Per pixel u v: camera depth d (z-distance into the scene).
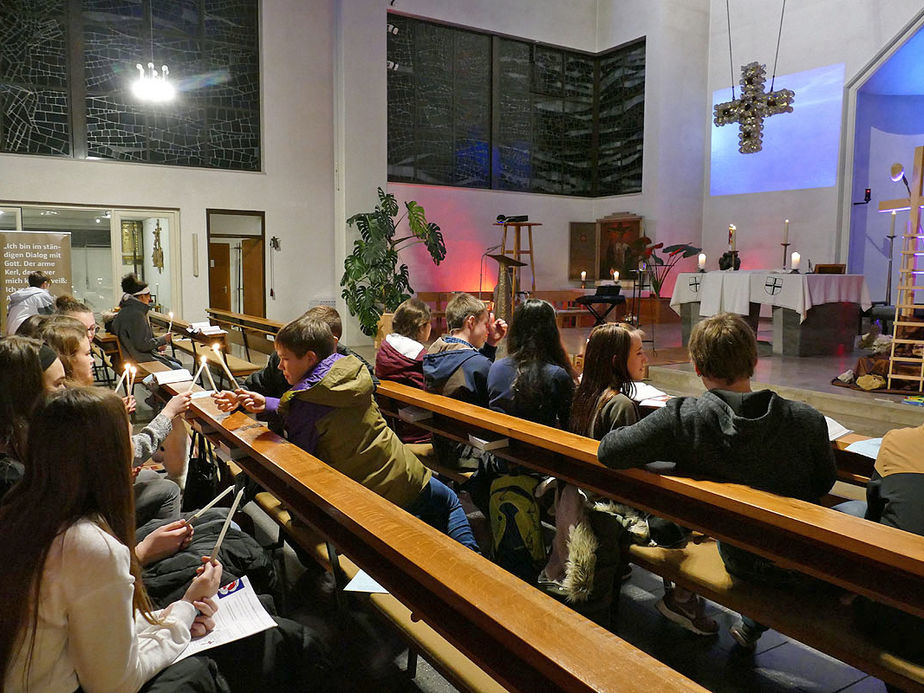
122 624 1.28
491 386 2.94
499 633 1.26
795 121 12.62
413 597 1.64
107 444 1.33
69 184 10.23
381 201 11.83
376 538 1.62
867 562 1.68
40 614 1.23
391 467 2.48
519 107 14.07
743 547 1.87
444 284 13.39
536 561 2.52
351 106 11.88
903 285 6.36
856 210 12.00
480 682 1.76
